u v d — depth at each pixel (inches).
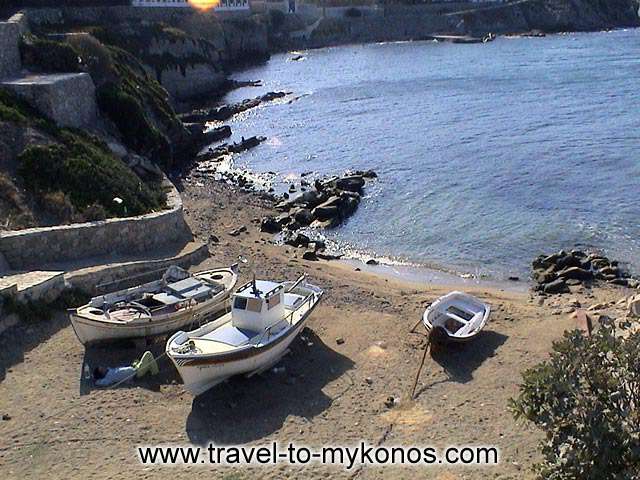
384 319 863.7
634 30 6530.5
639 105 2429.9
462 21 6594.5
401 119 2394.2
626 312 862.5
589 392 413.4
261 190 1585.9
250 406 649.0
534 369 446.9
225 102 2972.4
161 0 3622.0
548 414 418.3
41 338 751.1
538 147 1881.2
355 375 712.4
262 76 3946.9
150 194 1230.9
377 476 537.3
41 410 623.2
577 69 3545.8
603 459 392.2
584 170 1635.1
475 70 3737.7
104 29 2578.7
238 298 711.7
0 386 660.1
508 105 2566.4
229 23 4628.4
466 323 807.7
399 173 1684.3
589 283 1032.8
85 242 960.9
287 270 1048.8
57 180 1079.6
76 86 1379.2
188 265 1020.5
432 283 1063.6
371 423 620.1
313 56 5147.6
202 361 631.2
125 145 1475.1
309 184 1614.2
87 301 834.8
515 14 6879.9
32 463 548.4
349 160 1846.7
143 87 1820.9
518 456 559.5
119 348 748.0
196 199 1470.2
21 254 888.3
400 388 686.5
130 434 592.7
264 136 2220.7
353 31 6363.2
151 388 672.4
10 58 1412.4
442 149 1910.7
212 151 1999.3
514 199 1450.5
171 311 771.4
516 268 1119.6
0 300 740.0
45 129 1184.2
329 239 1275.8
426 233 1286.9
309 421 623.2
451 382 698.2
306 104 2824.8
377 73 3853.3
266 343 682.2
